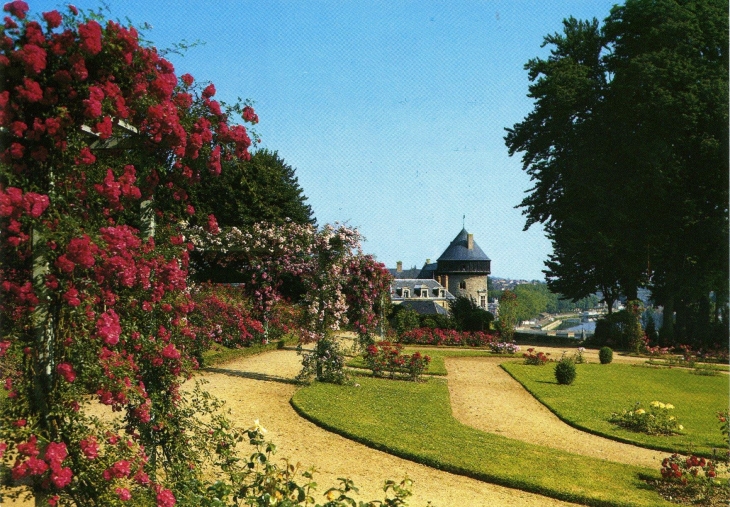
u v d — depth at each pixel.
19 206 5.41
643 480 10.09
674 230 38.84
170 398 7.24
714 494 9.51
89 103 5.81
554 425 14.38
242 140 7.98
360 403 14.42
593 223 39.25
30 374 5.70
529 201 44.00
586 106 41.06
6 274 5.75
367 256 18.09
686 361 31.08
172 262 7.16
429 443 11.12
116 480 5.68
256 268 19.70
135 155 7.03
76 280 5.90
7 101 5.55
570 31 43.25
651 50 38.88
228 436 7.25
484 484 9.41
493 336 34.53
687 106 35.81
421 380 19.64
